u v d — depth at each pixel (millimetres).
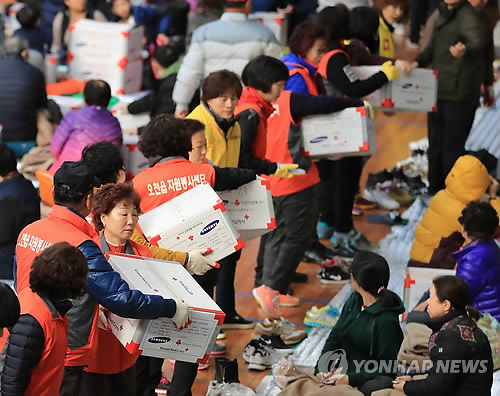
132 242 10211
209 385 12836
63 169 9492
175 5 28141
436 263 16188
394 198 21797
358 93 16297
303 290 17094
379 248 18969
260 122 13672
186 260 10492
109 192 9719
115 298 8844
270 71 13531
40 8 26766
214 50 17781
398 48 35469
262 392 13047
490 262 13977
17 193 14289
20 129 19406
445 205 16203
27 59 20406
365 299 11258
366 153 15188
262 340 14172
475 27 19984
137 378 11344
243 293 16703
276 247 15359
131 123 20750
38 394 8539
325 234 19547
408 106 17266
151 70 23906
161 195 11055
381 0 19594
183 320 9055
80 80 23000
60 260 8367
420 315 14039
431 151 21500
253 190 11844
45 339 8398
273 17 29297
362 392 11227
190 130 11680
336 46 16250
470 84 20531
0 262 14250
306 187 15141
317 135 15055
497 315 13961
